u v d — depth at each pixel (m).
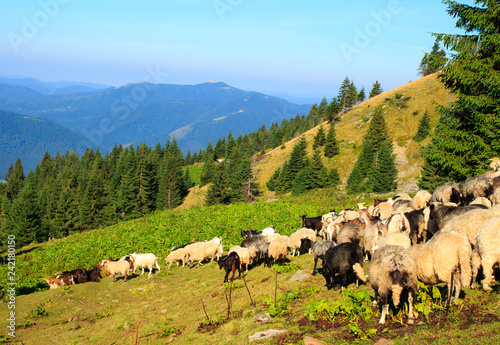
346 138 110.50
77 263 27.67
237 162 123.12
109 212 88.88
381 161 76.44
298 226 30.17
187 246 21.36
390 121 106.25
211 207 48.25
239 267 16.02
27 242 71.50
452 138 23.33
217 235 29.73
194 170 152.88
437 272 7.68
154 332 11.20
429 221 12.37
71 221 87.00
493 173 15.70
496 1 20.56
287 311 10.16
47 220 90.44
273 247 15.84
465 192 14.75
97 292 17.41
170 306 13.95
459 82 22.56
